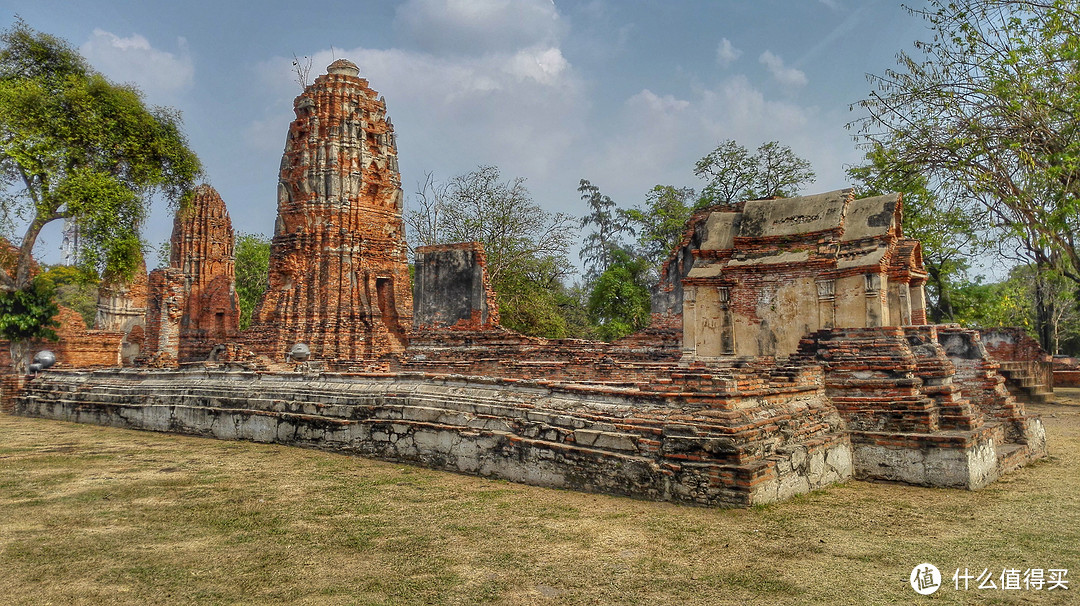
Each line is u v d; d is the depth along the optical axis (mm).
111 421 16656
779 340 13734
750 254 14336
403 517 8203
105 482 10102
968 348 13453
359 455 12266
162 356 26422
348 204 25172
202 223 32875
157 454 12492
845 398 11266
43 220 23828
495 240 40375
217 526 7832
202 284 32531
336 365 21094
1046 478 11031
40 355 19953
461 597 5773
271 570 6402
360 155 25609
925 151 21250
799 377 10695
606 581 6133
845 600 5746
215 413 14719
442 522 7988
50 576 6188
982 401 13133
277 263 25375
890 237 13008
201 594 5809
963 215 23422
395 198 26562
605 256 45969
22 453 12547
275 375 14648
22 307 24016
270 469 11117
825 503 8883
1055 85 19109
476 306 21875
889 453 10578
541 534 7469
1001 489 10055
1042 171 19031
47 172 22781
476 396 11219
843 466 10586
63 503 8820
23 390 19375
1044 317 43938
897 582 6148
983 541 7379
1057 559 6805
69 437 14641
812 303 13461
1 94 21953
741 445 8391
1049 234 18953
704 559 6680
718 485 8352
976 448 10438
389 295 26109
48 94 23859
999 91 19469
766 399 9531
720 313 14555
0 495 9227
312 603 5633
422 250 22922
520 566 6516
